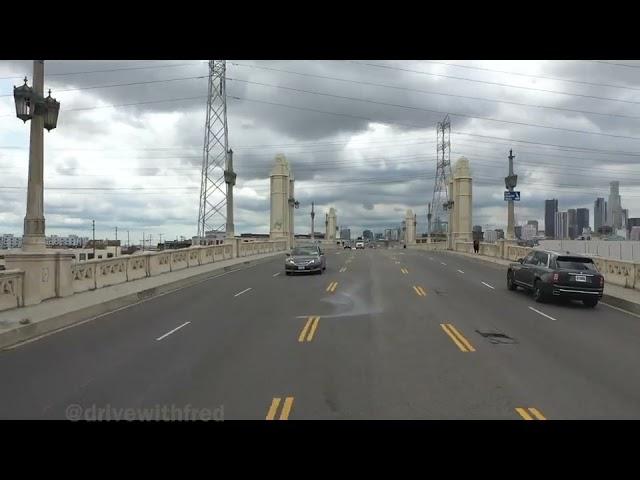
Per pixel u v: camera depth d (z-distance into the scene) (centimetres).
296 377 826
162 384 789
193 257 3128
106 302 1606
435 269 3247
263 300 1805
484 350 1039
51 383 800
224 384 786
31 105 1505
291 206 6956
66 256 1700
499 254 4062
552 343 1131
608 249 3447
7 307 1411
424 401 705
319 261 2898
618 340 1181
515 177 3741
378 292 2038
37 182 1541
